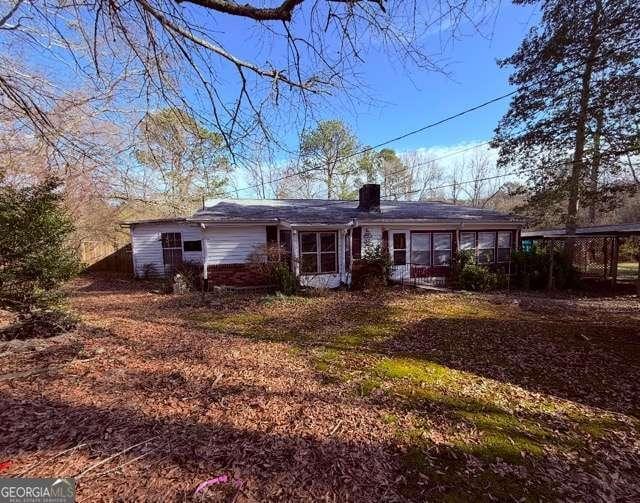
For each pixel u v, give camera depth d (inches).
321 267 502.9
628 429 135.2
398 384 174.7
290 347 235.1
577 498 97.3
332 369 194.1
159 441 117.8
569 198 605.9
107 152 203.9
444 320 318.0
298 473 104.0
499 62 612.4
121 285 549.6
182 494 93.6
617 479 105.7
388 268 513.3
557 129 577.0
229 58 124.4
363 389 167.8
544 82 564.7
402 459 113.3
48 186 220.8
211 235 472.7
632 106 496.7
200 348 227.5
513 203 1422.2
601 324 305.9
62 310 243.8
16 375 168.9
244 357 211.6
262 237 494.3
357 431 129.1
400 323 306.3
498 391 168.7
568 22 493.7
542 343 248.8
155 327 282.7
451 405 152.6
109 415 134.6
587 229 630.5
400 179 1362.0
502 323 307.7
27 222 212.7
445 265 567.5
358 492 97.1
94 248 706.2
